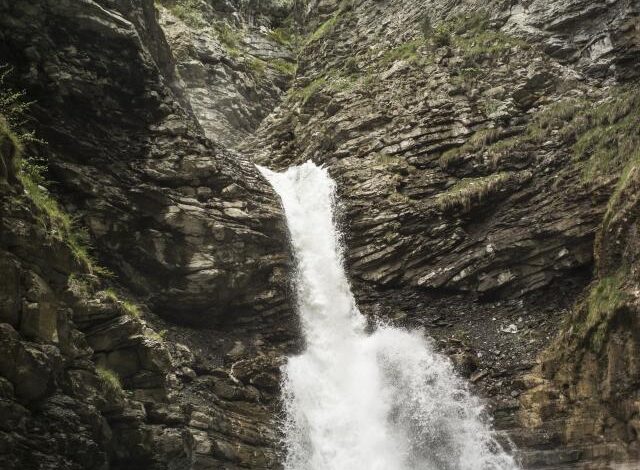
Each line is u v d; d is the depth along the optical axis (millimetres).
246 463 16312
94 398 12789
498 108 23125
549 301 19875
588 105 21797
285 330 20453
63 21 17625
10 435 10867
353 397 19828
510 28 25500
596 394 16578
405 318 21172
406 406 19078
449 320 20828
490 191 21094
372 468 18266
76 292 13195
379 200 22672
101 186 17812
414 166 23219
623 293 16375
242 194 20844
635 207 16953
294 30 36750
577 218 19438
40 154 16891
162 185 19234
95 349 13734
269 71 33781
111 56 18547
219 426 16188
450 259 21234
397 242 21906
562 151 20984
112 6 20172
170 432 14453
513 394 18078
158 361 14672
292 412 18578
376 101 25641
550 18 24734
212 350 18969
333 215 23250
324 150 25562
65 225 14297
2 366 10883
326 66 31328
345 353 20953
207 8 34406
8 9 16734
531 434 17172
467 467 17672
